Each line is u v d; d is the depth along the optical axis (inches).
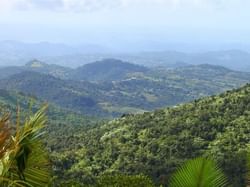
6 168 302.4
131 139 4773.6
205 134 4345.5
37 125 330.6
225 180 358.9
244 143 3986.2
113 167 3988.7
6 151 303.6
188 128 4601.4
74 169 3816.4
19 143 316.2
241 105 4849.9
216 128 4471.0
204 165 358.3
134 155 4200.3
